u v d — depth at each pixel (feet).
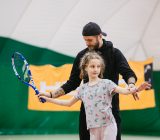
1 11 51.47
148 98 50.39
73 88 19.34
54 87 50.70
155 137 52.60
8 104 55.47
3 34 54.19
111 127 16.55
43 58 57.11
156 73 59.26
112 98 17.93
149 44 59.36
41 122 56.75
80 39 56.65
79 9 53.11
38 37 55.52
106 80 17.08
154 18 56.65
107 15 54.85
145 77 50.80
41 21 53.67
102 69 17.47
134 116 59.52
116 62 18.28
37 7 51.67
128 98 50.85
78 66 18.88
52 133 56.65
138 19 56.39
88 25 17.99
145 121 58.85
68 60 58.18
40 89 50.42
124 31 57.67
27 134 55.21
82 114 18.21
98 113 16.66
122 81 47.11
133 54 60.59
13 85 55.83
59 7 52.29
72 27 55.26
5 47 55.06
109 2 52.95
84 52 18.81
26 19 52.90
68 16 53.72
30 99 50.39
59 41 56.49
